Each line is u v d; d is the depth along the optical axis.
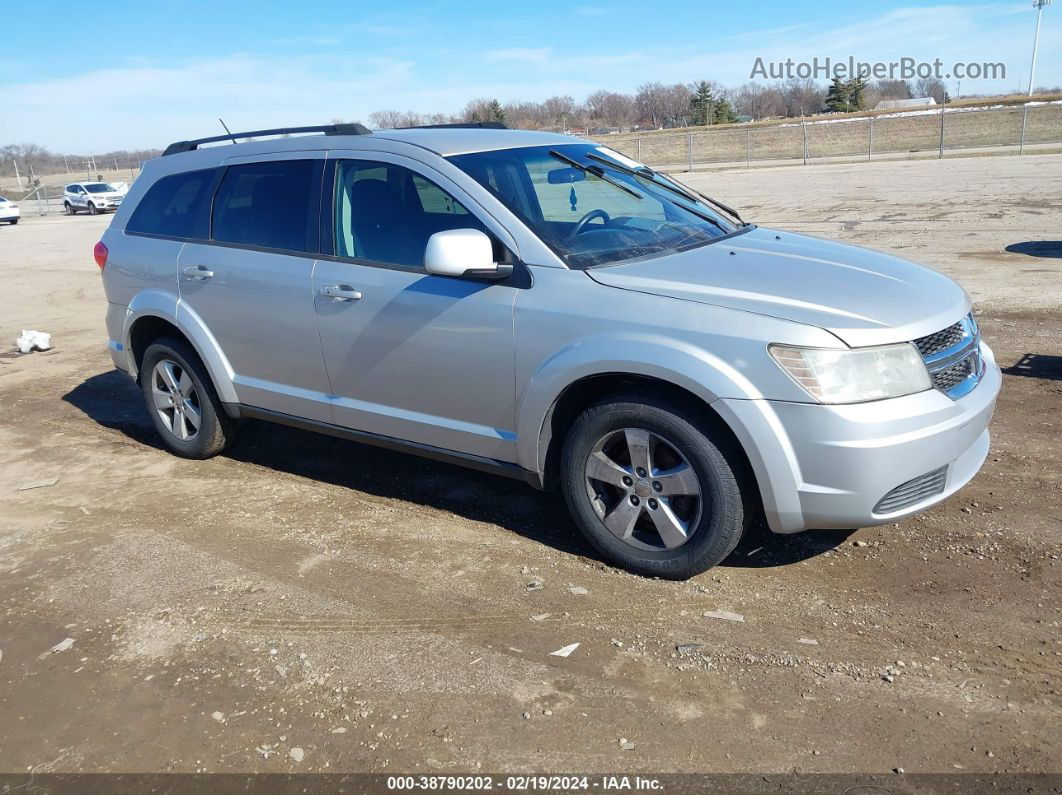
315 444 5.62
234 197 4.84
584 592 3.61
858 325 3.21
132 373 5.58
